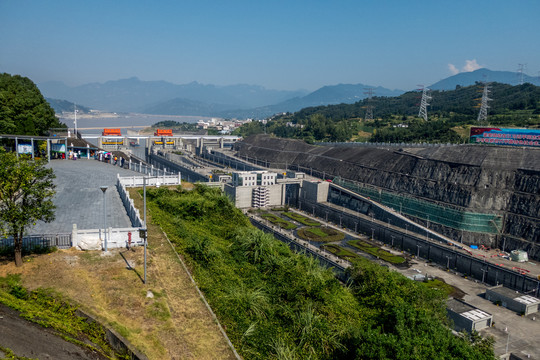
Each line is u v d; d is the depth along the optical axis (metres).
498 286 110.69
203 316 39.09
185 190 81.06
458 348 44.75
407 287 72.81
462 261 128.75
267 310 46.84
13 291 36.78
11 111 121.69
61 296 37.50
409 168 184.75
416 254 143.88
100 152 128.75
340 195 194.50
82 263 44.12
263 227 163.25
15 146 109.94
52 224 55.81
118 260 45.78
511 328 91.31
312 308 50.53
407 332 45.38
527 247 130.75
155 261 46.84
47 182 44.31
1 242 45.03
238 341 38.59
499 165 152.50
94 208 65.44
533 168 142.75
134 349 32.47
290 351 41.22
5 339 29.17
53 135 145.62
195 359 33.12
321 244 147.25
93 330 34.56
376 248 146.25
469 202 149.62
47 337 31.12
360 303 62.47
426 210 156.62
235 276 52.16
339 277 92.56
